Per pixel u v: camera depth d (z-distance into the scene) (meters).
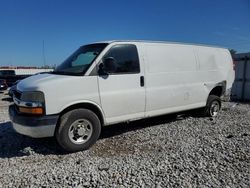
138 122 7.31
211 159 4.59
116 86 5.58
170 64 6.59
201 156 4.73
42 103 4.79
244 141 5.53
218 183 3.74
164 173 4.07
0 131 6.67
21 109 4.94
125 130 6.57
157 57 6.32
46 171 4.24
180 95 6.84
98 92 5.34
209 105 7.89
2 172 4.26
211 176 3.95
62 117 4.96
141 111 6.05
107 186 3.70
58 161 4.67
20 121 4.90
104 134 6.26
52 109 4.85
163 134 6.18
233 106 10.38
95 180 3.87
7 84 21.75
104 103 5.43
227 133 6.21
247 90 12.60
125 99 5.72
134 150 5.14
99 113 5.46
